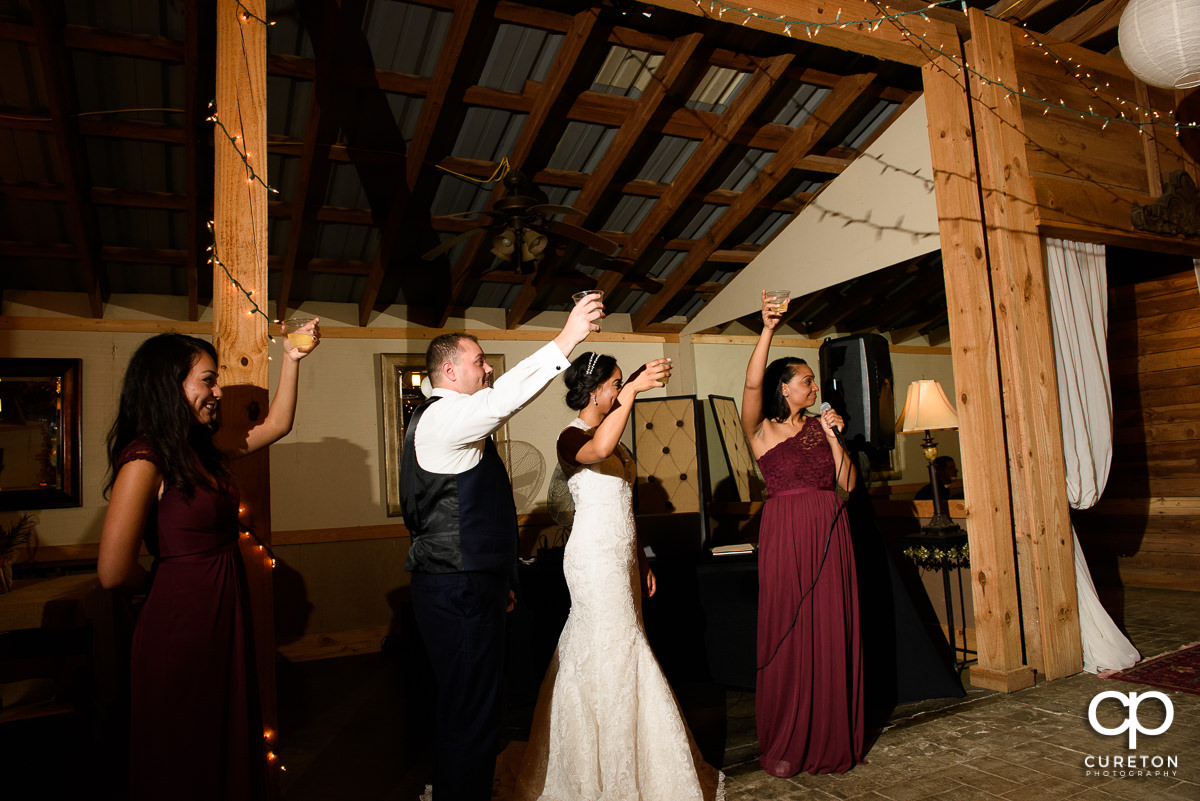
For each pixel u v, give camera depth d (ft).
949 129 11.94
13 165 13.07
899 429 13.70
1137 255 19.98
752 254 19.07
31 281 16.08
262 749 5.85
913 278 20.45
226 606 5.52
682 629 12.76
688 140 15.44
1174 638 13.52
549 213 13.19
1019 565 11.59
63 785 9.47
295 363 6.97
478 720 6.66
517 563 7.24
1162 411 19.48
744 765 8.87
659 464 15.60
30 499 15.52
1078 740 8.80
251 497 7.10
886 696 10.94
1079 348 13.08
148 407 5.41
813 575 8.57
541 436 19.90
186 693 5.24
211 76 12.16
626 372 21.27
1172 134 14.65
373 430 18.61
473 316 20.02
